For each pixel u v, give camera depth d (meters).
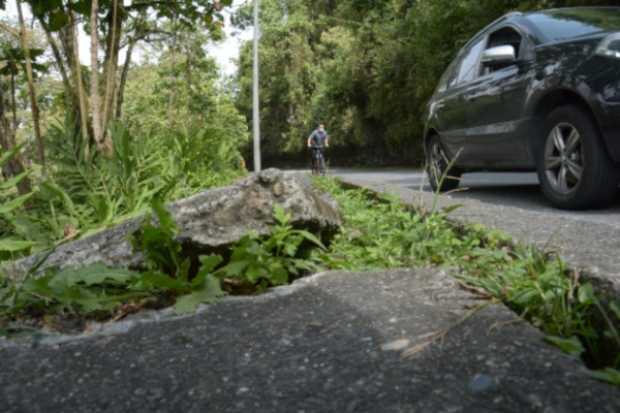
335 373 1.30
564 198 4.46
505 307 1.68
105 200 4.18
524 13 5.52
